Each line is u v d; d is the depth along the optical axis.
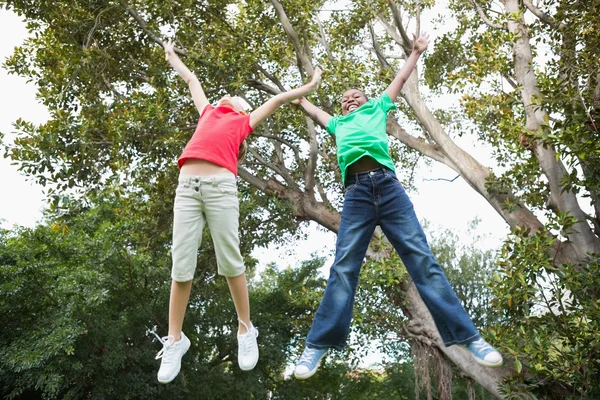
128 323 17.25
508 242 9.12
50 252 16.03
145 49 12.55
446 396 11.30
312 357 3.46
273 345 19.05
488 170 11.45
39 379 14.05
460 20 13.98
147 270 17.33
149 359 16.59
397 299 12.02
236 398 17.94
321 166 16.17
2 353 14.45
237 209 3.36
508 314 9.30
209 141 3.37
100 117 11.42
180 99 12.08
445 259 18.42
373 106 3.97
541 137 8.62
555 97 8.62
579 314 8.41
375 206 3.56
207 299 18.56
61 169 10.76
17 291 15.05
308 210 13.98
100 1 11.84
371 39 14.92
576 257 9.58
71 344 14.77
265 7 12.57
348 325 3.52
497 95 10.82
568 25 9.90
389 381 19.47
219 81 12.19
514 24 11.02
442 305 3.34
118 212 14.14
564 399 9.05
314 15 14.34
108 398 15.92
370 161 3.66
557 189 9.82
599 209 9.99
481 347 3.23
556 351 9.08
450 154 11.88
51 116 10.91
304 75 12.71
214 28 12.52
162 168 12.96
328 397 20.92
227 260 3.32
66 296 15.22
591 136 8.45
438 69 14.62
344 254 3.55
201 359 19.20
